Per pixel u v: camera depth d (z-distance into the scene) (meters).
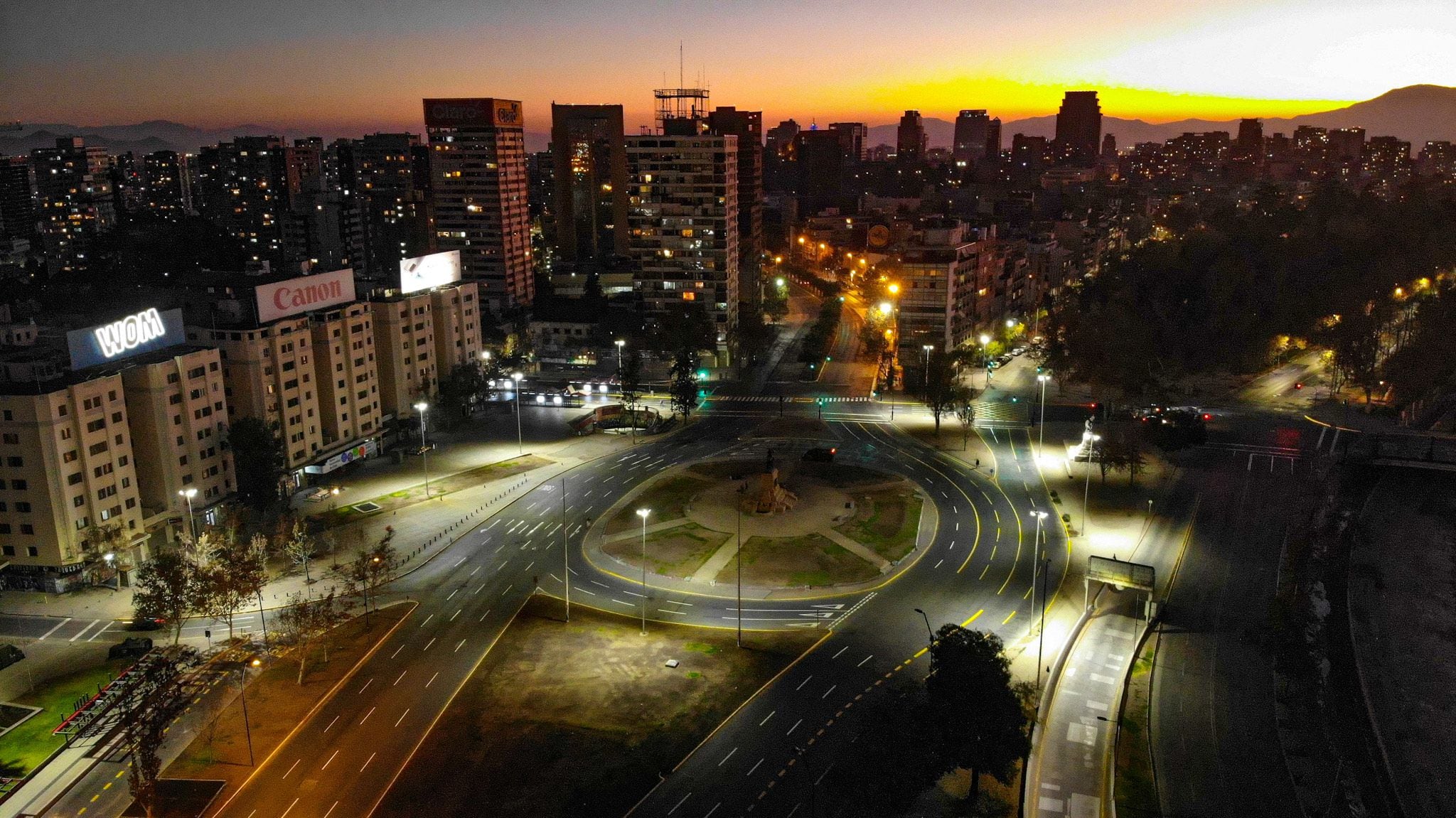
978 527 137.00
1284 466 160.88
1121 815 76.75
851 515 141.62
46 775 84.25
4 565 118.69
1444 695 100.69
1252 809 78.69
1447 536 137.50
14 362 118.56
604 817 77.19
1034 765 82.69
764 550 129.38
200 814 78.25
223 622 111.50
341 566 124.06
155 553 124.94
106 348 124.94
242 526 137.50
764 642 104.62
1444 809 83.00
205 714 93.19
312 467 157.12
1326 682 99.81
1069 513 141.38
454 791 80.75
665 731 88.56
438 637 107.25
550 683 97.12
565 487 156.00
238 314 151.38
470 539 135.12
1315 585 121.44
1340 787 82.38
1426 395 192.75
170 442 130.62
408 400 186.12
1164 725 89.75
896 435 183.12
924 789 80.00
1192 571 122.31
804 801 78.75
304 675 99.69
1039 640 102.31
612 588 118.94
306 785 81.81
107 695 95.62
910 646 103.25
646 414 192.88
